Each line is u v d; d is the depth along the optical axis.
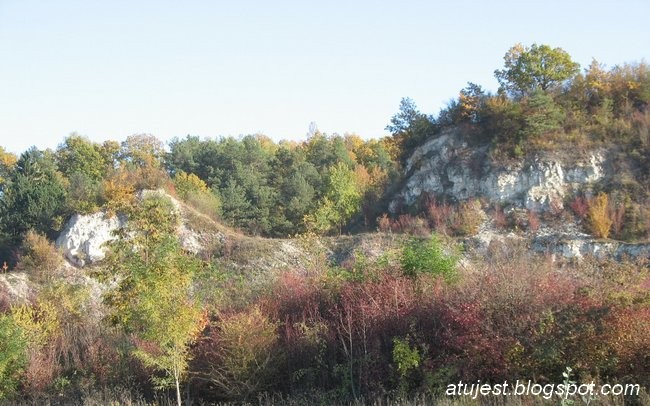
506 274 12.09
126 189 40.75
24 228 42.31
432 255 14.79
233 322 13.02
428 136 47.47
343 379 11.91
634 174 37.12
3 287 31.80
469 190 40.44
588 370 10.19
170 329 11.55
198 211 43.81
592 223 34.25
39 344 16.48
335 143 65.56
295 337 13.14
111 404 12.64
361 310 12.81
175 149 62.47
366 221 45.59
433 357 11.52
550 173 38.19
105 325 16.03
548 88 44.50
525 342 10.50
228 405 12.41
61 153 66.56
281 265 32.09
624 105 42.16
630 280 13.87
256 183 54.38
